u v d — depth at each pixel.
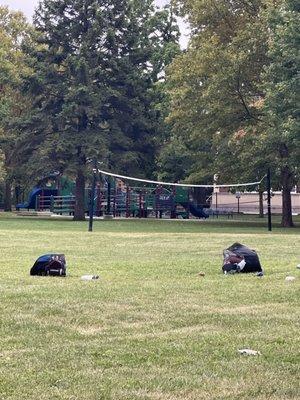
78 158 38.50
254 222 37.66
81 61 38.09
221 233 24.22
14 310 7.70
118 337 6.45
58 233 23.12
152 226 30.83
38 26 40.25
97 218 41.66
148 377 5.12
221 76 32.34
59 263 11.04
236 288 9.62
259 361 5.61
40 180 40.16
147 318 7.39
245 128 33.53
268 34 32.03
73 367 5.37
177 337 6.46
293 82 27.17
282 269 12.09
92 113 37.78
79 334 6.57
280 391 4.84
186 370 5.33
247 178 32.75
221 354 5.82
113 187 47.06
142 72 42.44
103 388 4.84
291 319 7.34
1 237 20.83
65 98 38.59
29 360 5.56
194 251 16.38
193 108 34.16
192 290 9.42
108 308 7.90
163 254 15.55
